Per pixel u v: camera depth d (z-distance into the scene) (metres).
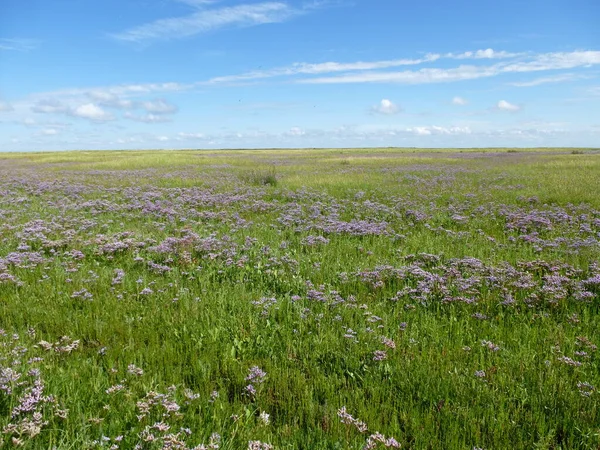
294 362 5.05
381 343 5.38
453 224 13.03
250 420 3.94
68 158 55.69
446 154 70.62
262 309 6.48
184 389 4.37
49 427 3.72
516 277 7.79
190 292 7.27
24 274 7.90
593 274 7.90
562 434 3.86
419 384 4.55
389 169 34.41
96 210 15.00
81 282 7.57
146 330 5.80
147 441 3.46
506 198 17.39
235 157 60.28
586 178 23.53
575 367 4.74
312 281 7.99
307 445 3.64
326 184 22.91
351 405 4.22
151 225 12.51
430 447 3.68
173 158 53.06
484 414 3.96
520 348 5.23
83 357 5.07
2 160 55.03
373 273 7.84
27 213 14.05
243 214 14.84
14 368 4.49
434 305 6.80
